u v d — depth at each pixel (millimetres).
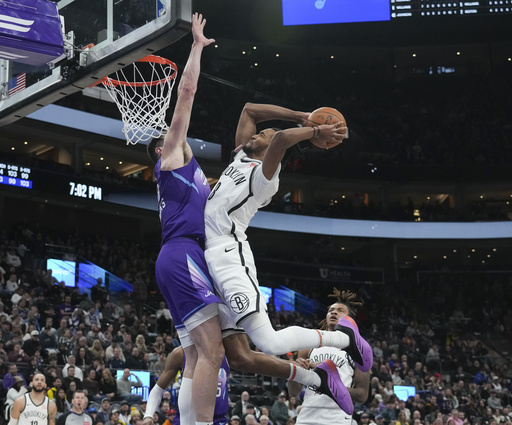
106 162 25000
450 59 32250
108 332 14195
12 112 6137
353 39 30234
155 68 6324
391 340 21766
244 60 30328
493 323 26016
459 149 29828
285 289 23250
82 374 11867
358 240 28375
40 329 14039
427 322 25453
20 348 11859
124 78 6250
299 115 3812
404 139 30016
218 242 3389
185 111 3562
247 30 28938
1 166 20062
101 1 5527
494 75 31422
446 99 31234
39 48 5434
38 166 20953
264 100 28203
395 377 17156
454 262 31422
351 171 27641
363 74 31781
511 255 30875
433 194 30297
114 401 11336
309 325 21625
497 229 27891
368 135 29750
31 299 15219
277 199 28891
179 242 3406
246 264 3350
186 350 3479
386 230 27609
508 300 27219
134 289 19109
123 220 24953
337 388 3689
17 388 9664
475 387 18328
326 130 3590
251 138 3717
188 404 3402
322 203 29859
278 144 3379
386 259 29031
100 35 5473
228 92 27203
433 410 14984
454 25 29078
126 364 13008
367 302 25859
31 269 18250
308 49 30891
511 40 30516
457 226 27922
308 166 27078
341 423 4434
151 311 18641
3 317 12898
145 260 22125
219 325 3346
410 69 32500
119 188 22812
